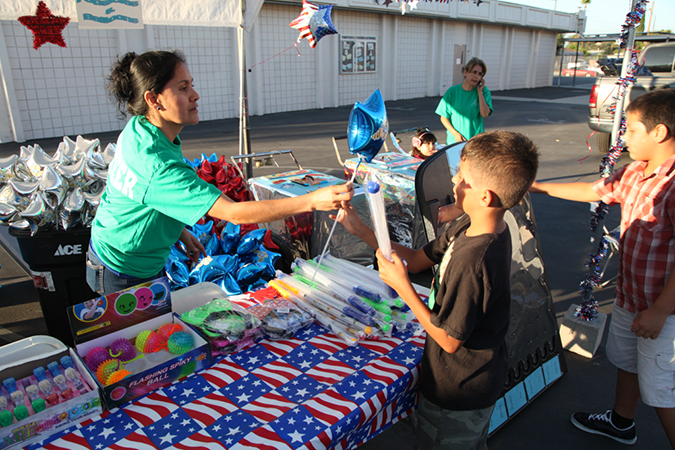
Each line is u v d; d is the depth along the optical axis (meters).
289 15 14.66
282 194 3.41
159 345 1.50
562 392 2.60
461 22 20.95
